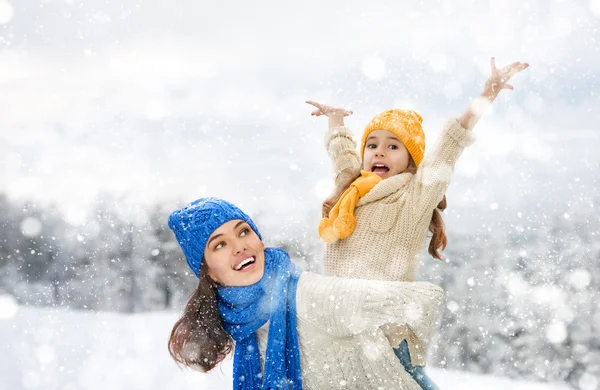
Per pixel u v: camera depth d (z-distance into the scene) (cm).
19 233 836
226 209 245
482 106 284
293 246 523
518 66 286
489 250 776
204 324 244
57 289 812
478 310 776
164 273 829
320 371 235
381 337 238
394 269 268
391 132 295
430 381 253
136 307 816
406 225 272
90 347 514
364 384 236
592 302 742
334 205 288
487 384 542
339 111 323
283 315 236
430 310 241
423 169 280
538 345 752
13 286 827
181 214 248
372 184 284
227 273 240
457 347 782
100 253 844
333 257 277
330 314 233
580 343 742
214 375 429
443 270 798
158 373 438
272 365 232
